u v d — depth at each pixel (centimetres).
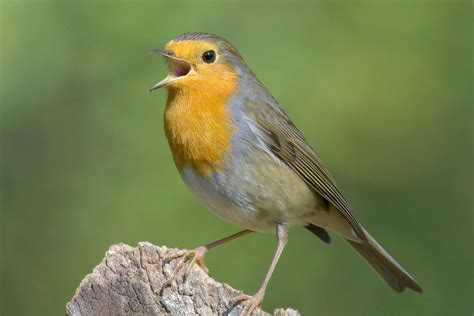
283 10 1394
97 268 742
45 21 1398
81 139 1355
